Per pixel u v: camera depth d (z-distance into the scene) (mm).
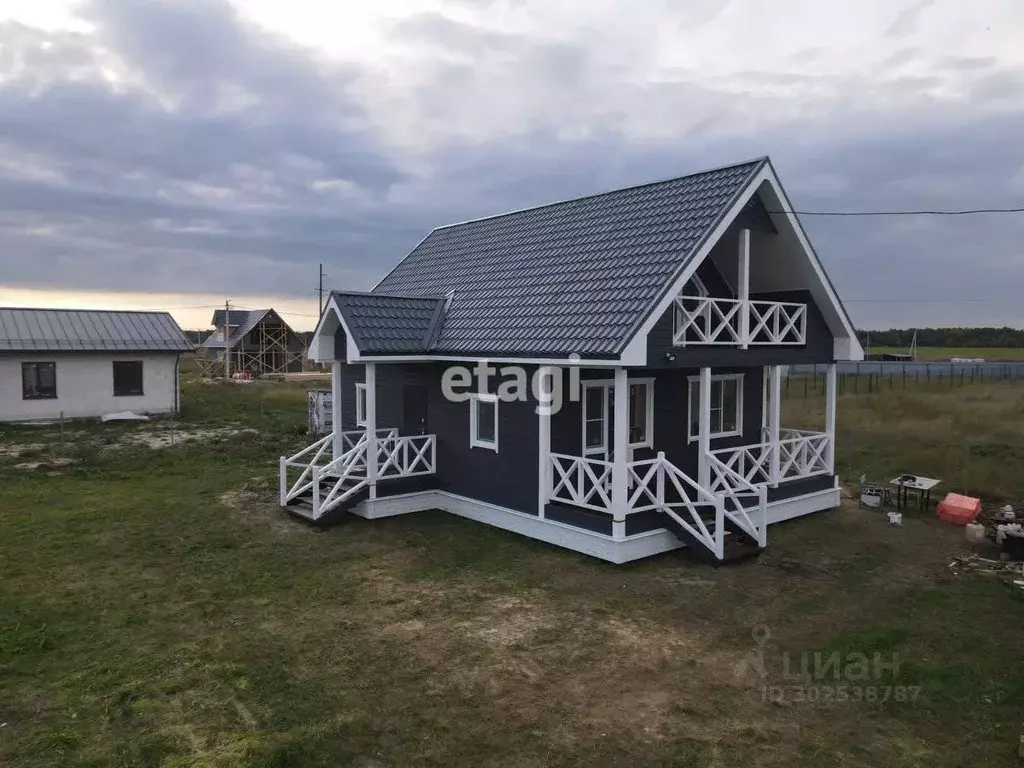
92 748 5508
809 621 8180
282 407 29562
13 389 23891
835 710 6184
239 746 5445
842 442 19156
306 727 5797
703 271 12844
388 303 12945
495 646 7410
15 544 10828
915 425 21250
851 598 8906
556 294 11531
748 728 5852
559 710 6137
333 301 12523
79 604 8492
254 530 11727
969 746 5664
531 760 5410
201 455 18297
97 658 7074
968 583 9461
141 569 9797
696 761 5414
